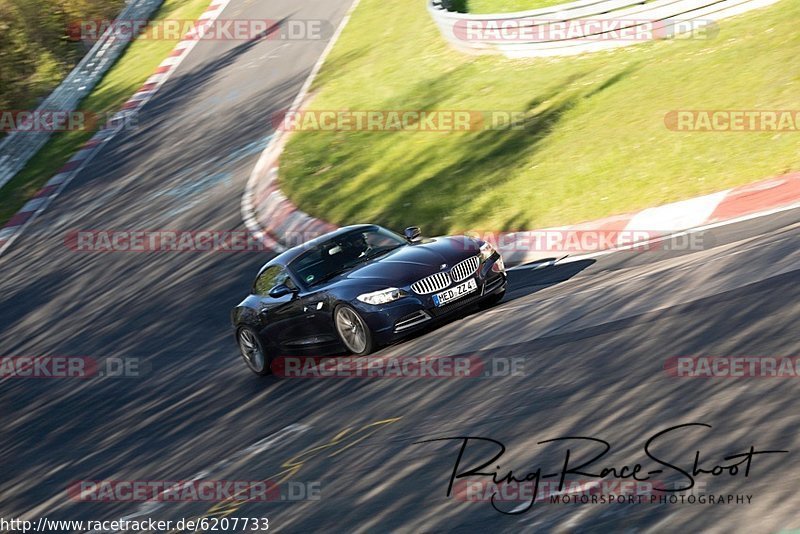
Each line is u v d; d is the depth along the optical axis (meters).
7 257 82.31
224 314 54.72
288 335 40.81
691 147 51.06
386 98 81.56
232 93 104.56
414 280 36.88
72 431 43.34
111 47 133.75
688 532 16.91
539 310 36.16
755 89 54.84
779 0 65.94
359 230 42.44
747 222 41.34
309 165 73.44
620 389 24.91
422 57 86.75
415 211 57.69
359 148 72.81
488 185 57.19
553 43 73.44
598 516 18.45
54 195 94.38
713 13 67.06
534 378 28.30
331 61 100.88
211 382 44.28
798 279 29.03
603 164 53.47
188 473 31.77
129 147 100.69
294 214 65.69
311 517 23.53
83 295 67.31
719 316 28.23
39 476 37.91
